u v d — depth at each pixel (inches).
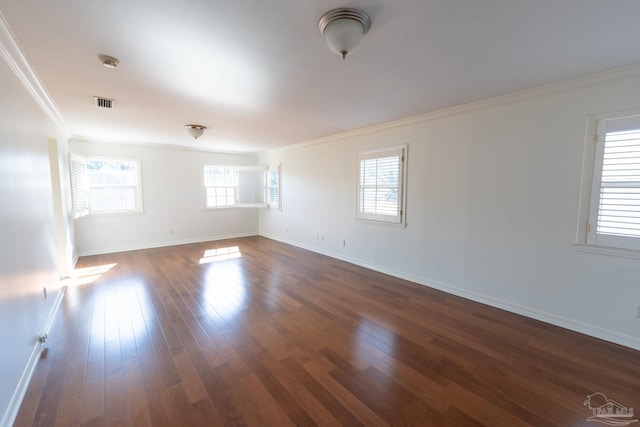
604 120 95.2
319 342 97.7
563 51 79.5
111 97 117.0
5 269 67.0
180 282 157.2
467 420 65.3
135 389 74.2
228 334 102.6
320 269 183.5
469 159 131.9
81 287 148.2
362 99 121.1
